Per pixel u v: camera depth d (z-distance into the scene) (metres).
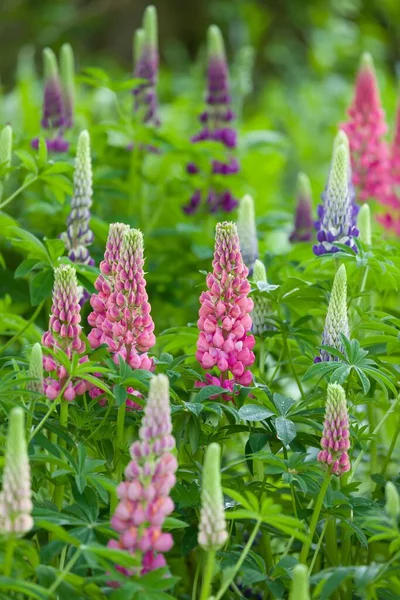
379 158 9.53
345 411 5.05
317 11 21.16
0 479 5.25
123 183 10.24
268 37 20.69
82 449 5.09
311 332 6.58
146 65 9.80
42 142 7.48
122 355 5.47
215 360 5.64
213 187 9.99
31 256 6.77
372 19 21.62
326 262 7.09
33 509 4.75
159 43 20.14
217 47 10.10
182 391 5.80
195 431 5.52
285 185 15.91
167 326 9.34
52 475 4.92
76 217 7.02
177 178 10.12
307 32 21.06
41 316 9.18
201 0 20.34
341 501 5.41
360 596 5.54
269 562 5.99
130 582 4.32
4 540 4.35
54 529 4.39
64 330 5.38
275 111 17.44
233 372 5.68
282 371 8.30
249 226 7.42
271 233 11.18
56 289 5.39
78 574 4.78
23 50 18.58
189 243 9.91
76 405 5.73
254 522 5.92
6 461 4.09
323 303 7.07
